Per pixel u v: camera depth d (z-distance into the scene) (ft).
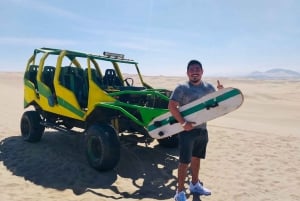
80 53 23.95
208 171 21.33
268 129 37.68
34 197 16.22
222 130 34.86
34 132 25.95
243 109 58.80
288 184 19.38
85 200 16.08
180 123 15.11
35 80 27.96
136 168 21.36
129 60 26.27
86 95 24.20
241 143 29.01
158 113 19.17
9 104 49.93
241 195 17.60
